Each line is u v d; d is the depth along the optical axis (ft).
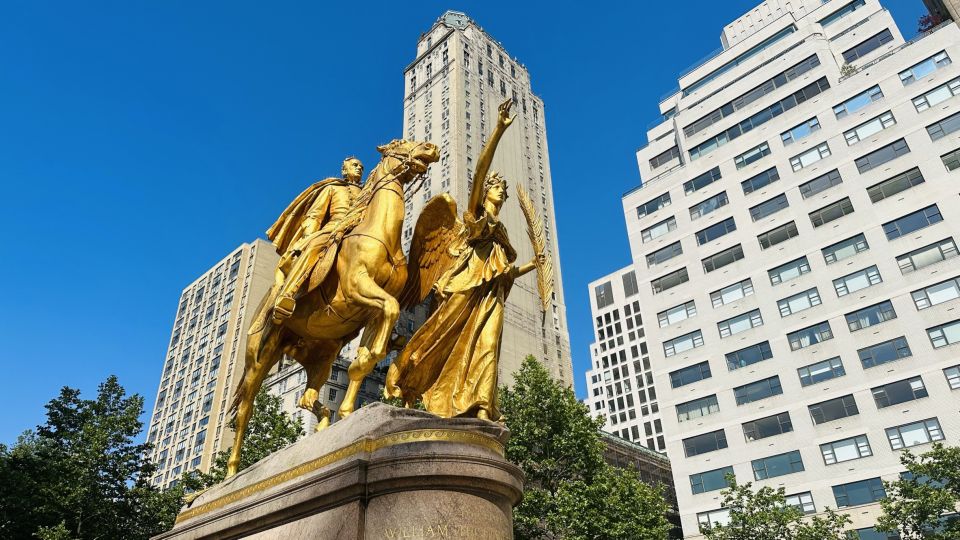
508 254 24.26
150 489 86.63
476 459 16.49
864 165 149.89
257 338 24.23
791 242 154.81
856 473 127.13
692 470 149.07
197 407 277.85
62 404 89.40
